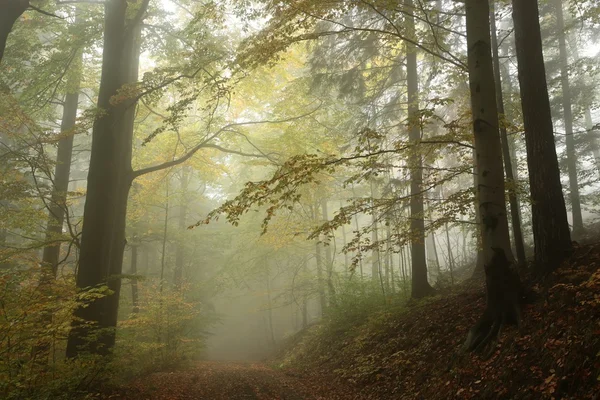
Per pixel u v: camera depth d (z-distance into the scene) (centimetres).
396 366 881
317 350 1554
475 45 742
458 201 853
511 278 704
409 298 1412
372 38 1398
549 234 786
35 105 1412
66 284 1026
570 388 448
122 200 1280
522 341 601
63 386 684
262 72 1498
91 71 1750
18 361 650
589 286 563
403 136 1602
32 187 1284
